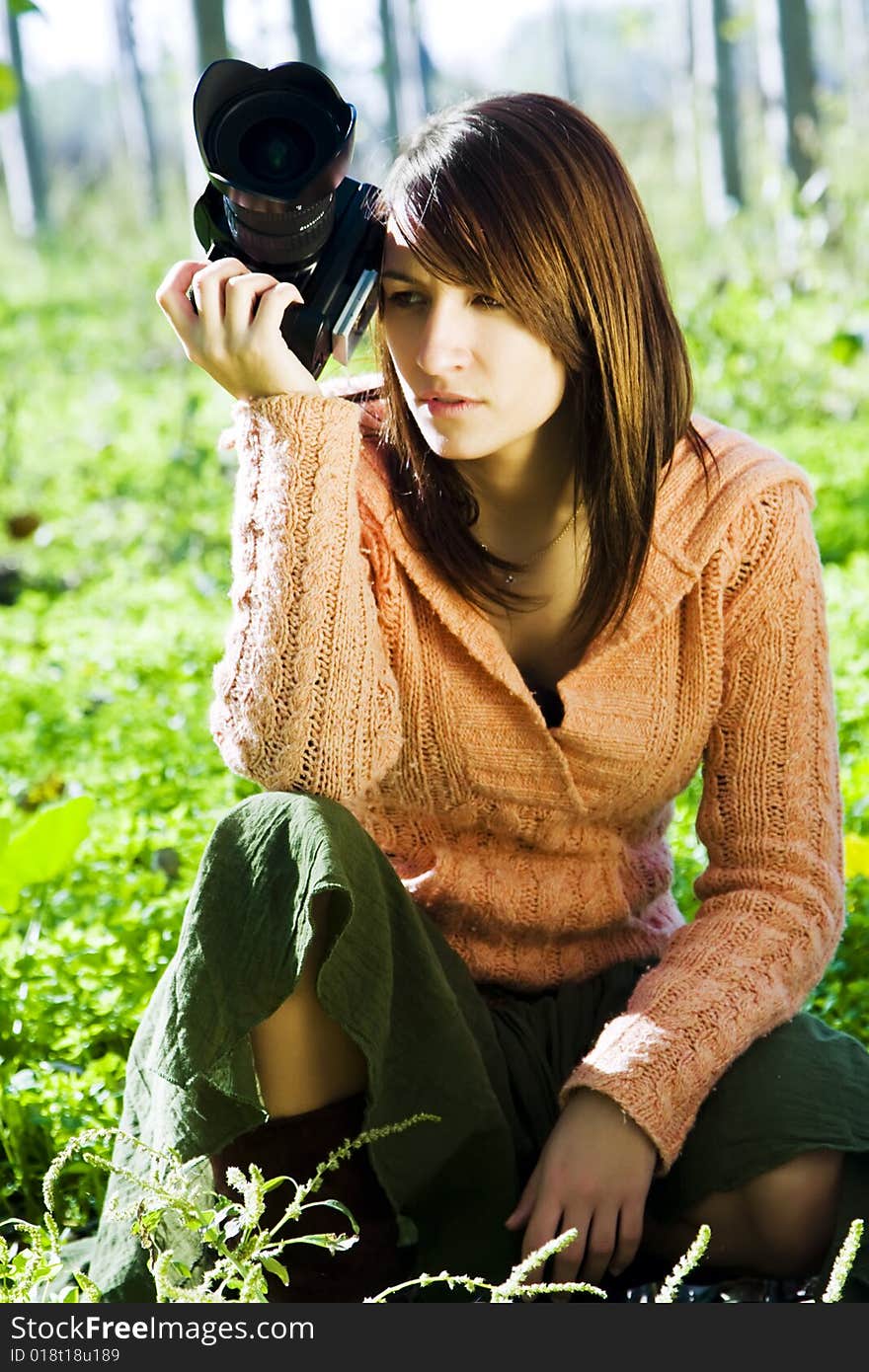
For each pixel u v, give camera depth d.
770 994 2.23
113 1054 2.80
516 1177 2.28
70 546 8.17
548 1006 2.44
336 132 2.16
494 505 2.36
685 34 22.41
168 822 3.82
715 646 2.37
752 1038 2.21
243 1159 2.12
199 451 8.62
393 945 2.13
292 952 2.01
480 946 2.47
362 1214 2.14
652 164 20.19
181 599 6.71
